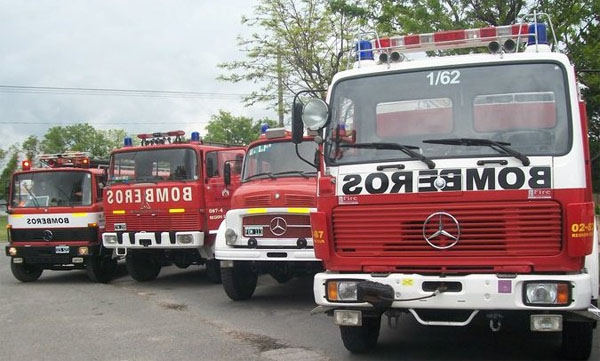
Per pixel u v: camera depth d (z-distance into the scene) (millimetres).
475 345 7246
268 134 10750
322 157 6285
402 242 5867
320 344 7531
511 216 5586
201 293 11930
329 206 6121
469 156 5750
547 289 5418
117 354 7242
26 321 9445
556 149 5602
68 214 13703
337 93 6414
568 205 5441
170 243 12492
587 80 13805
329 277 6020
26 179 14180
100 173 14188
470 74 6066
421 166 5848
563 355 6434
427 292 5680
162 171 12766
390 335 7891
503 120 5848
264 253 9773
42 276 15664
